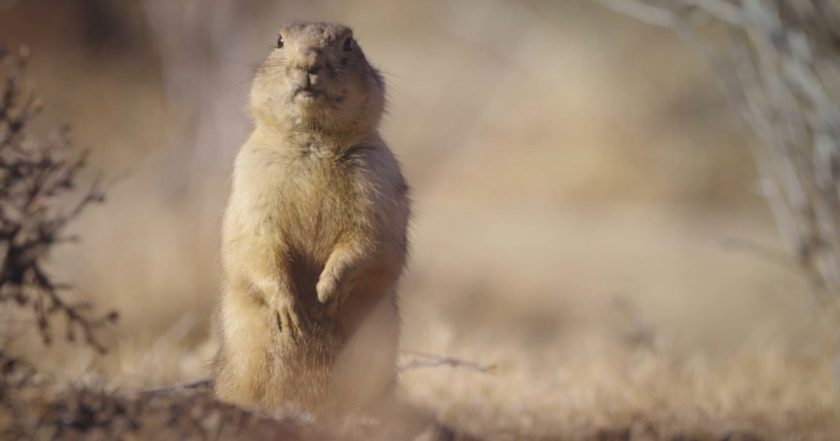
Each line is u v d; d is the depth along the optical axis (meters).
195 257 17.31
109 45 31.00
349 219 8.61
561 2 30.31
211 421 7.32
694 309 18.03
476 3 30.47
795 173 11.96
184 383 9.20
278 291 8.51
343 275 8.49
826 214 11.73
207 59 21.91
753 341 14.81
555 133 27.38
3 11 31.16
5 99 8.20
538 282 19.16
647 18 12.67
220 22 22.06
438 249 20.53
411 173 26.06
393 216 8.76
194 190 19.98
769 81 11.98
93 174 22.62
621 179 25.91
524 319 17.83
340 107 8.61
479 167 26.58
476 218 23.55
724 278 19.56
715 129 26.53
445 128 27.48
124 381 10.02
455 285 18.64
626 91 27.91
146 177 21.95
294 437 7.70
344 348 8.73
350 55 8.80
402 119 27.69
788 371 11.85
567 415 10.05
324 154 8.66
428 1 31.53
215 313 9.80
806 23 11.72
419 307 16.25
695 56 27.80
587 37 29.58
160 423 7.20
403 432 8.76
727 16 11.93
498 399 10.45
